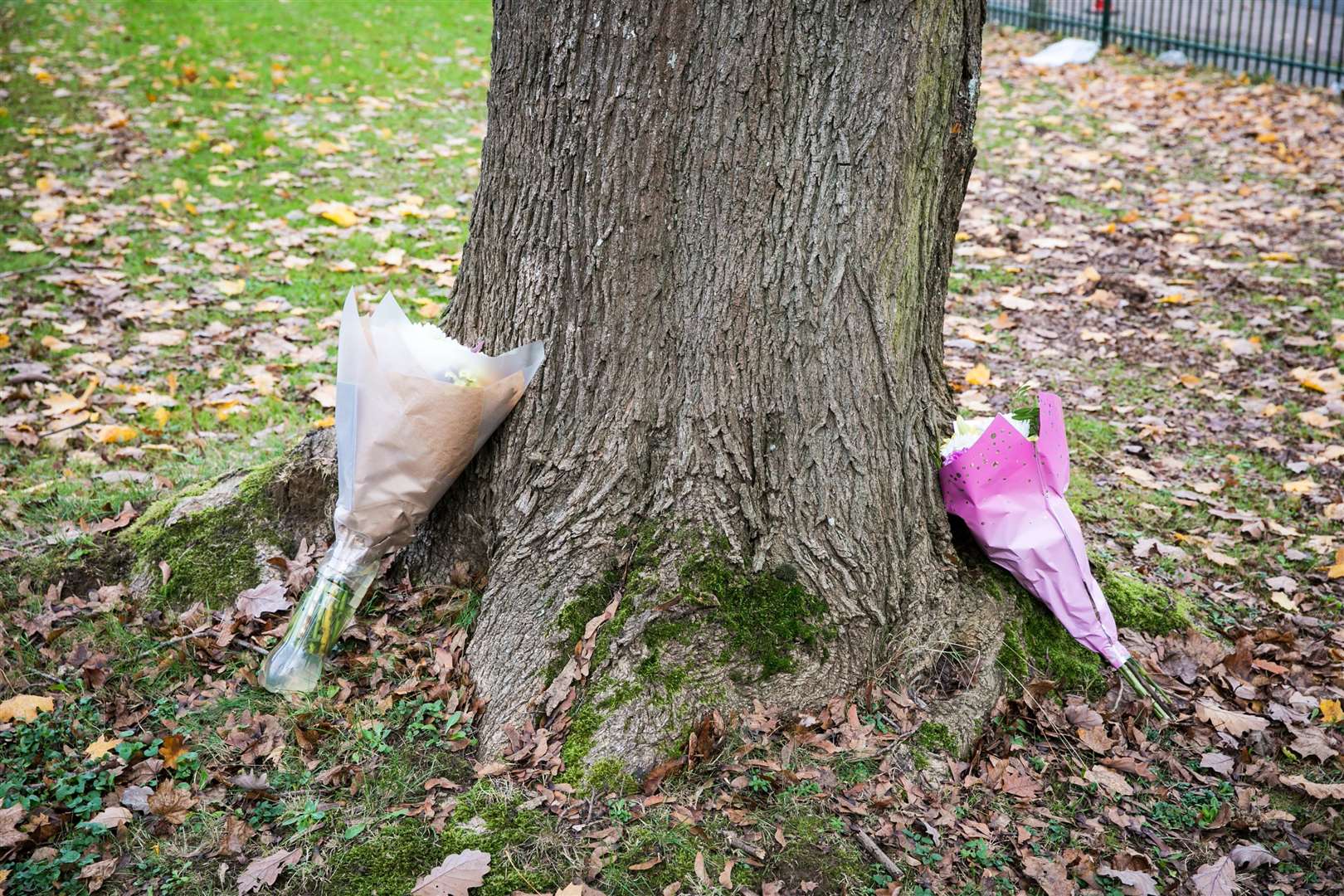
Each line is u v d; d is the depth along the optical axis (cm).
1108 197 761
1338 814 288
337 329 532
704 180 281
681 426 294
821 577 293
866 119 274
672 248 289
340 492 306
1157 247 681
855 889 247
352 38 1038
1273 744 311
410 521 304
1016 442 308
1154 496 441
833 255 283
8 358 486
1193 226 713
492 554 319
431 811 261
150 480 401
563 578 297
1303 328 580
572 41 281
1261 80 1055
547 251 299
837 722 282
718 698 277
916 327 307
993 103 986
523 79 294
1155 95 999
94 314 529
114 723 291
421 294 568
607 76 280
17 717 289
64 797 267
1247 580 393
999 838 267
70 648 317
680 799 263
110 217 632
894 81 273
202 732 288
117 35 974
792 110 275
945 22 279
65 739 285
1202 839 278
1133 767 293
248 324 533
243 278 578
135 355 497
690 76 276
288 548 346
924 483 315
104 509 377
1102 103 978
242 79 888
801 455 293
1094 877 259
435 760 277
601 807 260
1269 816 284
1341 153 839
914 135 280
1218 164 823
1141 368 546
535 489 305
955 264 658
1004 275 645
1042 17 1267
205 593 335
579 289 296
